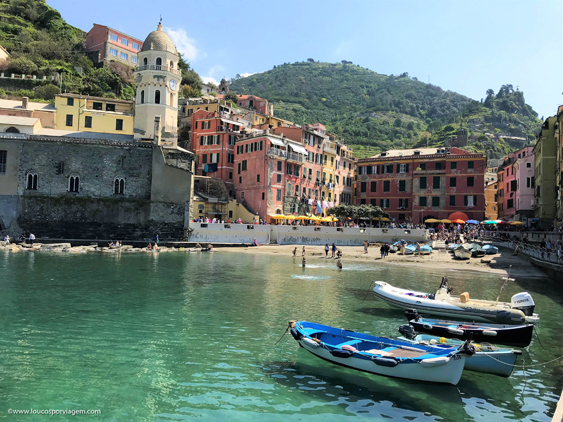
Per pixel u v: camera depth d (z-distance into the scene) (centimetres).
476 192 7500
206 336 1933
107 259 4569
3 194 5841
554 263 3706
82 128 7400
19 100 8250
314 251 5950
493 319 2200
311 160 8394
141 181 6244
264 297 2827
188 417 1202
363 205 7462
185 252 5619
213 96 12938
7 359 1579
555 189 6681
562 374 1609
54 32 11844
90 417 1184
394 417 1242
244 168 7856
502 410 1305
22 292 2731
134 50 12081
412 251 5769
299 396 1358
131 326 2058
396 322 2294
